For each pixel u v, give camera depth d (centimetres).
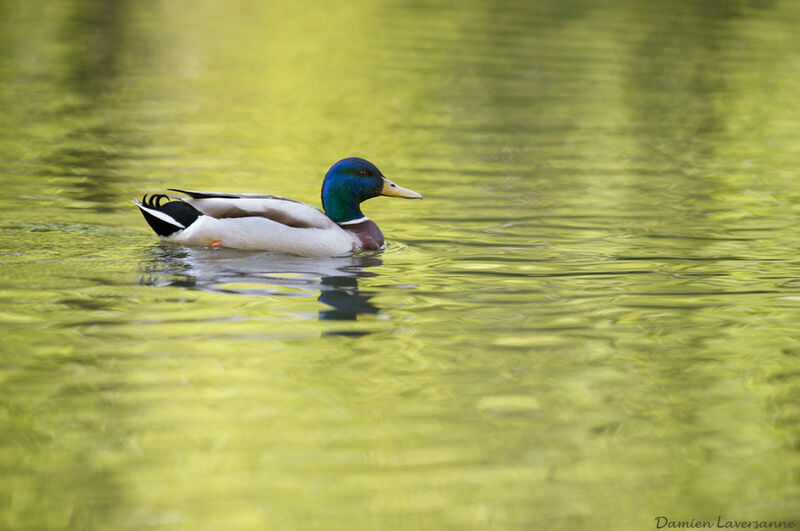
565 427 835
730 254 1422
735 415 869
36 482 716
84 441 775
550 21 4247
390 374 928
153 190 1731
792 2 4909
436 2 4750
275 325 1048
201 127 2317
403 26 4047
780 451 805
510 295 1195
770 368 976
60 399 844
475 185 1884
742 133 2500
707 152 2266
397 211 1672
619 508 716
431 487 732
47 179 1764
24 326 1009
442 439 804
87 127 2245
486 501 716
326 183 1434
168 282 1180
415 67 3209
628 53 3584
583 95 2891
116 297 1114
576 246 1456
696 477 762
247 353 962
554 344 1026
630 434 827
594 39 3844
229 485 723
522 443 804
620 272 1315
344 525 679
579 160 2141
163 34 3684
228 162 1997
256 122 2409
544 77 3120
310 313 1094
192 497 705
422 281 1248
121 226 1455
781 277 1301
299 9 4481
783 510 719
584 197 1802
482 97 2809
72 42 3412
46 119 2302
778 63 3509
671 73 3281
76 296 1112
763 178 2014
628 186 1908
